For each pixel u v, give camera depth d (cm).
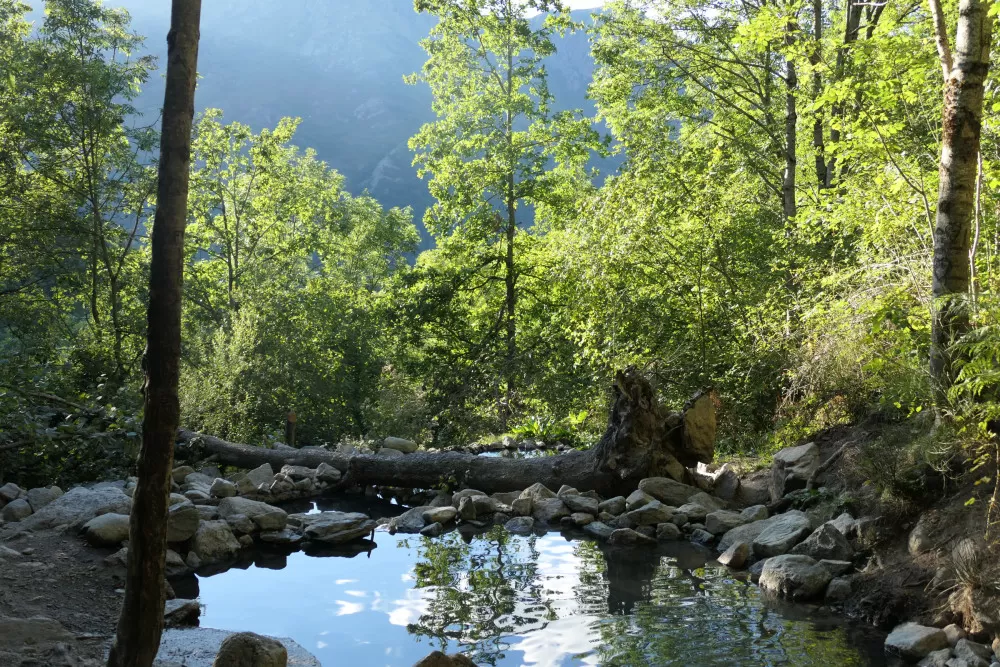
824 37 1703
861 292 885
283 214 3038
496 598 664
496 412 2030
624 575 728
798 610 622
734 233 1288
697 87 2027
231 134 2936
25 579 639
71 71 2067
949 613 550
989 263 744
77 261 2233
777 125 1770
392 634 583
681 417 1016
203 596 684
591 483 1036
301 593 690
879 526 683
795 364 1019
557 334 1841
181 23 422
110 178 2250
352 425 2169
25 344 2144
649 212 1288
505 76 2520
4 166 2144
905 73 910
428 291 2422
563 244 1455
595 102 2089
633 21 1811
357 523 918
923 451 669
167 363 420
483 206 2452
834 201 1105
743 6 1725
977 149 717
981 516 598
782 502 858
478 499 1004
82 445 1027
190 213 2919
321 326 2523
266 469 1193
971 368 584
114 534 740
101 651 520
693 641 557
